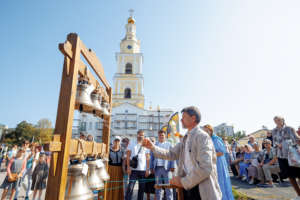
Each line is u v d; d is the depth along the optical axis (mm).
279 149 4434
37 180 5258
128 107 37625
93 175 2314
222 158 3883
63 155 1571
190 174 1928
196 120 2275
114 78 37719
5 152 11688
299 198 4062
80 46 1960
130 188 4359
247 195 4941
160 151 2529
